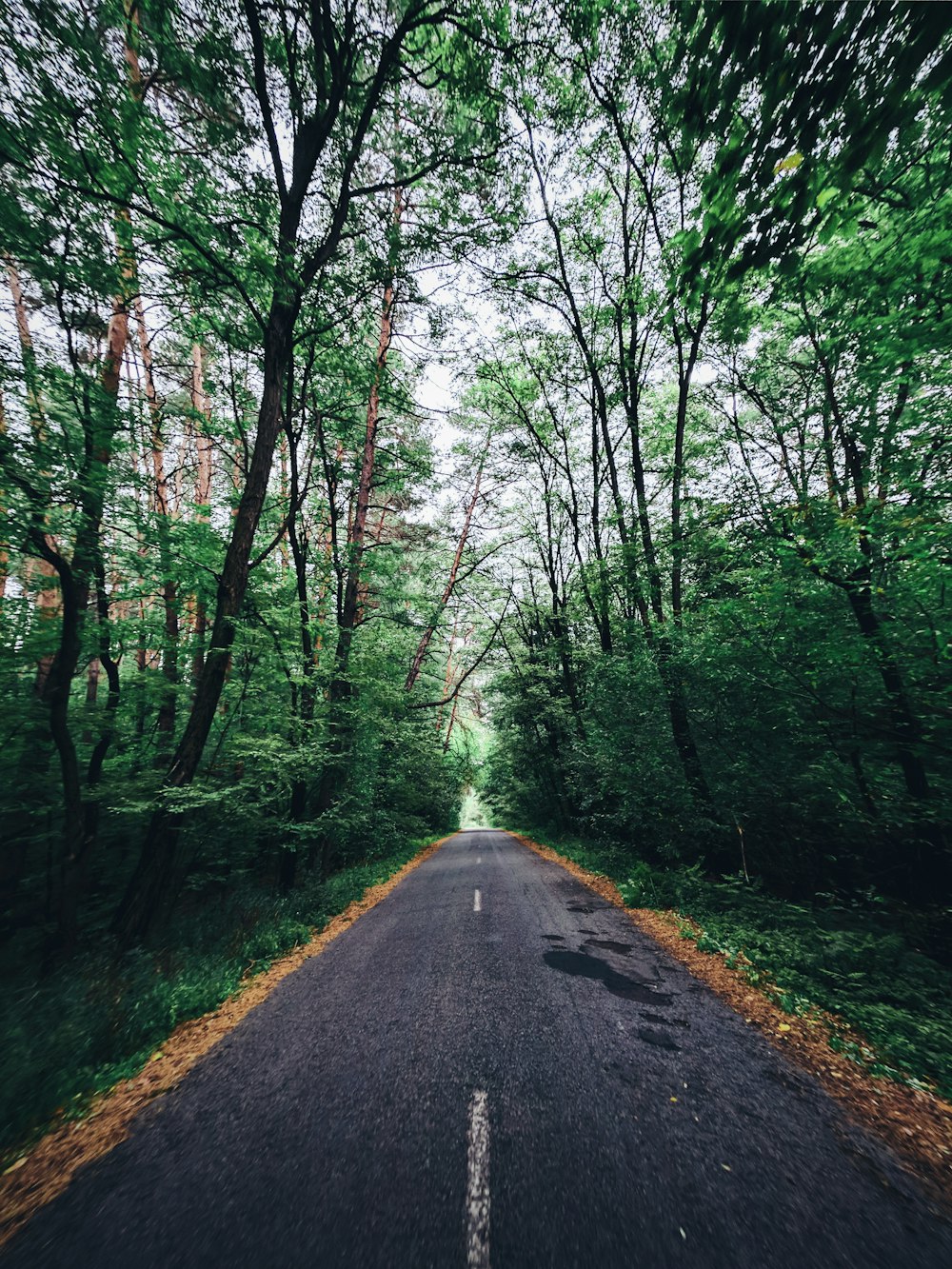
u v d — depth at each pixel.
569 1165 3.01
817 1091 3.66
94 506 8.28
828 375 8.07
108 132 6.68
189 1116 3.76
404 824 18.89
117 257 7.84
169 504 15.99
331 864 14.88
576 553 16.41
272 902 9.73
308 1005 5.67
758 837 9.06
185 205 8.22
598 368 13.75
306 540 13.14
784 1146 3.09
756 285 7.71
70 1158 3.38
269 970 7.00
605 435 13.05
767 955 6.20
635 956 6.66
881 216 5.89
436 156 9.59
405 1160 3.14
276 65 8.20
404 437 17.58
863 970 5.57
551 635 20.11
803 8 2.42
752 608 7.64
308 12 7.66
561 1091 3.77
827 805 7.66
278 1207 2.82
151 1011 5.38
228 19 7.14
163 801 7.54
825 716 7.43
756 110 2.83
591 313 13.98
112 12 6.41
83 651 9.05
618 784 11.47
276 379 8.88
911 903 6.92
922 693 6.27
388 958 7.09
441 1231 2.61
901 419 6.43
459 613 24.88
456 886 12.10
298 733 10.37
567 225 12.72
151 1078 4.37
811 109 2.63
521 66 8.47
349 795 13.09
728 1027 4.67
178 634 11.27
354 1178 3.02
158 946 7.31
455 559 22.20
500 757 27.20
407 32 8.42
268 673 11.32
